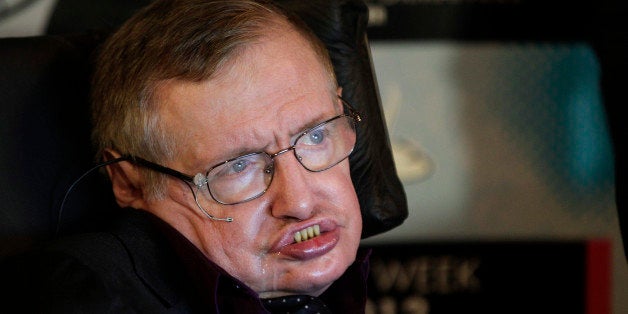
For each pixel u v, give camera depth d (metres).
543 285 2.96
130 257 1.65
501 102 2.96
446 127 2.97
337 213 1.68
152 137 1.66
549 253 2.94
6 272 1.57
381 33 2.89
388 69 2.93
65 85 1.89
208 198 1.65
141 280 1.63
